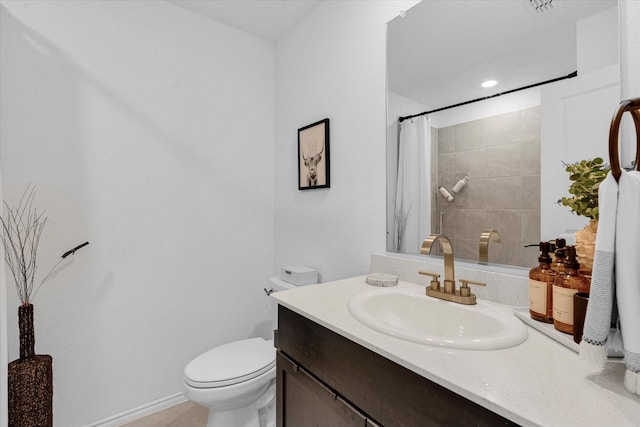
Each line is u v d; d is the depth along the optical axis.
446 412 0.59
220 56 2.06
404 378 0.67
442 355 0.67
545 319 0.79
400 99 1.41
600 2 0.90
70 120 1.57
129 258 1.73
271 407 1.62
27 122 1.47
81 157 1.60
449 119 1.23
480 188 1.13
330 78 1.79
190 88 1.94
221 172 2.06
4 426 1.17
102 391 1.65
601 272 0.55
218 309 2.05
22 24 1.46
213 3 1.88
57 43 1.54
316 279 1.83
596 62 0.90
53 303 1.52
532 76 1.02
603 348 0.54
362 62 1.59
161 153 1.84
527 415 0.47
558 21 0.97
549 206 0.97
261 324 2.24
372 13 1.54
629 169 0.84
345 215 1.69
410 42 1.38
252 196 2.20
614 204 0.55
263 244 2.25
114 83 1.69
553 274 0.80
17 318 1.44
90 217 1.62
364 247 1.58
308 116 1.96
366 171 1.56
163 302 1.84
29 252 1.47
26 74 1.46
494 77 1.11
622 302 0.53
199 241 1.98
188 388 1.33
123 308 1.71
